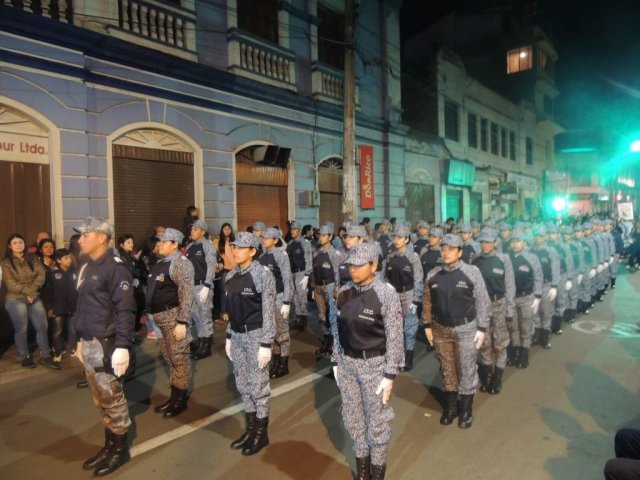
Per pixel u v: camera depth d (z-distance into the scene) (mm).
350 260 3439
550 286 7188
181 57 9969
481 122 24156
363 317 3432
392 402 5285
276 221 12711
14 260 6574
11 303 6531
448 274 4707
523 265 6320
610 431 4453
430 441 4332
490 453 4086
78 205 8383
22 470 3947
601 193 39625
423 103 20422
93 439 4500
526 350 6391
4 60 7414
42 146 8023
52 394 5691
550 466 3848
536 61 29016
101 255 4031
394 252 6949
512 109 27625
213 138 10812
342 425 4684
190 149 10422
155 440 4422
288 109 12719
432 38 26016
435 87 20109
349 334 3488
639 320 9227
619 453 3195
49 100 7957
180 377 5000
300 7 13328
